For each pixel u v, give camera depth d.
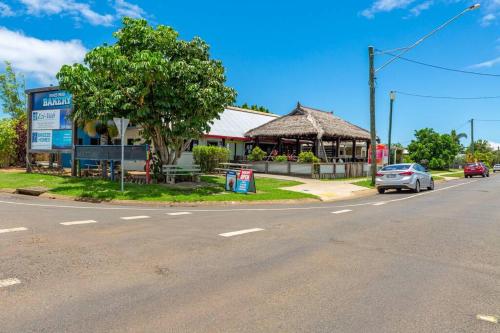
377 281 5.33
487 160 80.12
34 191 16.02
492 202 15.48
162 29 17.97
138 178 19.06
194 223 9.65
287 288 4.99
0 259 6.02
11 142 30.03
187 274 5.49
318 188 20.72
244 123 35.66
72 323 3.89
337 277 5.48
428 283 5.28
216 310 4.27
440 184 27.84
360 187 22.11
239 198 15.22
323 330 3.84
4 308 4.22
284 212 12.20
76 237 7.68
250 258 6.40
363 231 8.95
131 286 4.96
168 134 18.20
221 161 27.61
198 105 17.03
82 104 17.44
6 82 39.16
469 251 7.09
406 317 4.18
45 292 4.69
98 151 20.17
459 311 4.36
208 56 19.03
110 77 17.41
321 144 29.70
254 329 3.83
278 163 28.06
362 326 3.95
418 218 11.05
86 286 4.92
